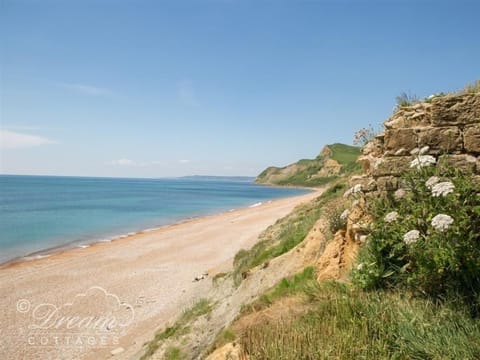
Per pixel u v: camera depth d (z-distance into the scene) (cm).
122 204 6738
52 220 4266
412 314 335
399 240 402
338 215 662
